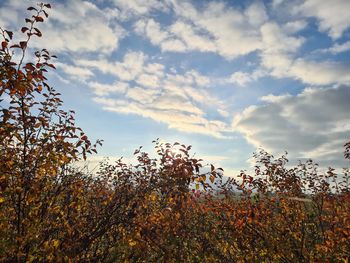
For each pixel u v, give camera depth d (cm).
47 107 612
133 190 727
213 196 920
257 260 838
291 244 827
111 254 748
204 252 910
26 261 527
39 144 554
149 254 780
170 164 638
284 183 934
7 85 480
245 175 817
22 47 493
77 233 661
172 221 708
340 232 725
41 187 561
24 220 542
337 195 955
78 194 676
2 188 498
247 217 773
